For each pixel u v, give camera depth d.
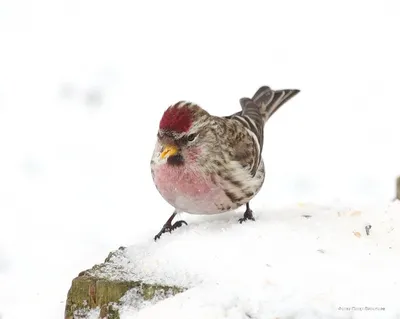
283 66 16.94
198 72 16.73
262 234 7.25
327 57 17.20
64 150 14.04
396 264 6.65
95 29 18.58
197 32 18.47
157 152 7.64
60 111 15.35
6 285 9.14
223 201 7.85
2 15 19.09
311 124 14.88
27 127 14.77
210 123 7.72
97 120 15.06
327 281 6.37
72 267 9.72
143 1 19.91
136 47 17.83
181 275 6.72
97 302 6.70
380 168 13.30
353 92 15.86
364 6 19.34
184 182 7.63
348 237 7.31
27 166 13.50
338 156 13.75
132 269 6.98
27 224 11.48
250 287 6.33
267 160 13.68
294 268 6.58
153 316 6.18
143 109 15.37
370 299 6.13
